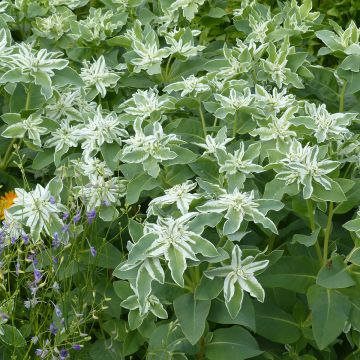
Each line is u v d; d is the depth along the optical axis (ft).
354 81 3.79
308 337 3.06
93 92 4.00
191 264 2.69
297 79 3.89
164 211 3.14
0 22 4.09
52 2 4.75
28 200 3.18
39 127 3.70
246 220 2.91
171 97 3.68
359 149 3.45
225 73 3.94
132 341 3.18
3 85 3.86
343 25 6.61
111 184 3.33
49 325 3.22
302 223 3.34
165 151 3.18
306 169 2.90
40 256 3.26
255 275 2.84
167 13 4.60
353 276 2.92
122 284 3.09
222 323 2.92
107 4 4.75
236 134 3.74
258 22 4.49
